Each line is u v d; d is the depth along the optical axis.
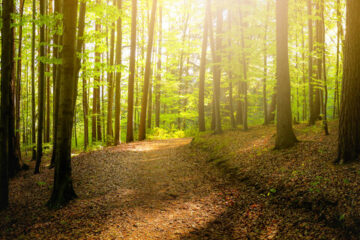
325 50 10.99
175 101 25.55
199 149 13.44
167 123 26.38
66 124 7.22
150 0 24.27
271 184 7.01
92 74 10.78
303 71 15.60
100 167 10.02
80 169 9.69
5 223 6.11
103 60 20.78
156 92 24.08
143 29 22.86
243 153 10.45
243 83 15.57
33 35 9.17
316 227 4.89
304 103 17.08
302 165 7.30
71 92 7.28
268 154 9.21
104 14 10.37
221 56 17.39
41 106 9.50
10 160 10.07
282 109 9.35
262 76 15.07
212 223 5.89
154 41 24.61
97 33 10.71
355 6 6.38
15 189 8.35
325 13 10.46
